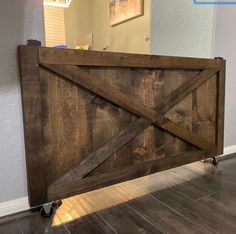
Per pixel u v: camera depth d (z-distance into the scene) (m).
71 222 1.34
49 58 1.27
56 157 1.38
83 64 1.38
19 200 1.39
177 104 1.84
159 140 1.78
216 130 2.12
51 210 1.41
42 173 1.33
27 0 1.29
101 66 1.46
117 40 3.47
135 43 3.08
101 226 1.30
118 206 1.50
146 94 1.67
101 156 1.51
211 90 2.04
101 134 1.52
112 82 1.53
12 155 1.33
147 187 1.75
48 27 4.96
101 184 1.52
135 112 1.61
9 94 1.29
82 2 4.36
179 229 1.27
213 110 2.08
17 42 1.28
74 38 4.81
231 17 2.25
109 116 1.53
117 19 3.38
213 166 2.13
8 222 1.33
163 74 1.73
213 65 1.99
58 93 1.34
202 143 2.00
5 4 1.24
